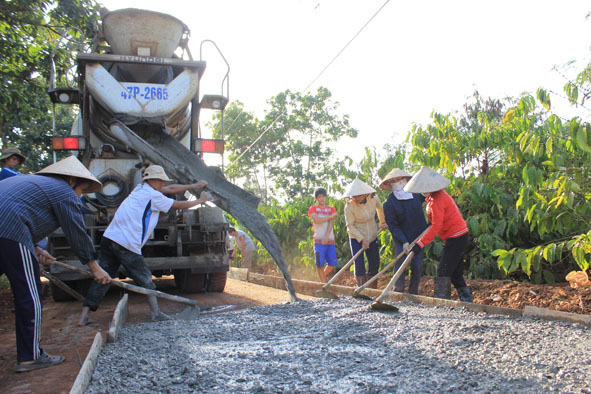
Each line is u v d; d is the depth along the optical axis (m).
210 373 3.29
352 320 4.88
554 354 3.42
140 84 7.18
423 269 8.22
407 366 3.33
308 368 3.36
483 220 7.25
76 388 2.85
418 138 8.21
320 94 35.78
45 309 6.80
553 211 5.73
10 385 3.43
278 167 35.97
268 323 5.04
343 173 9.93
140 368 3.45
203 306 6.75
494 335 3.96
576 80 5.35
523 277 7.34
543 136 6.48
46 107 13.28
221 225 7.48
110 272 5.62
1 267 3.79
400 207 6.36
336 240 10.05
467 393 2.80
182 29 7.73
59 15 11.05
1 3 10.27
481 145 7.75
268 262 13.10
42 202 3.93
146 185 5.71
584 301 5.15
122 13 7.30
